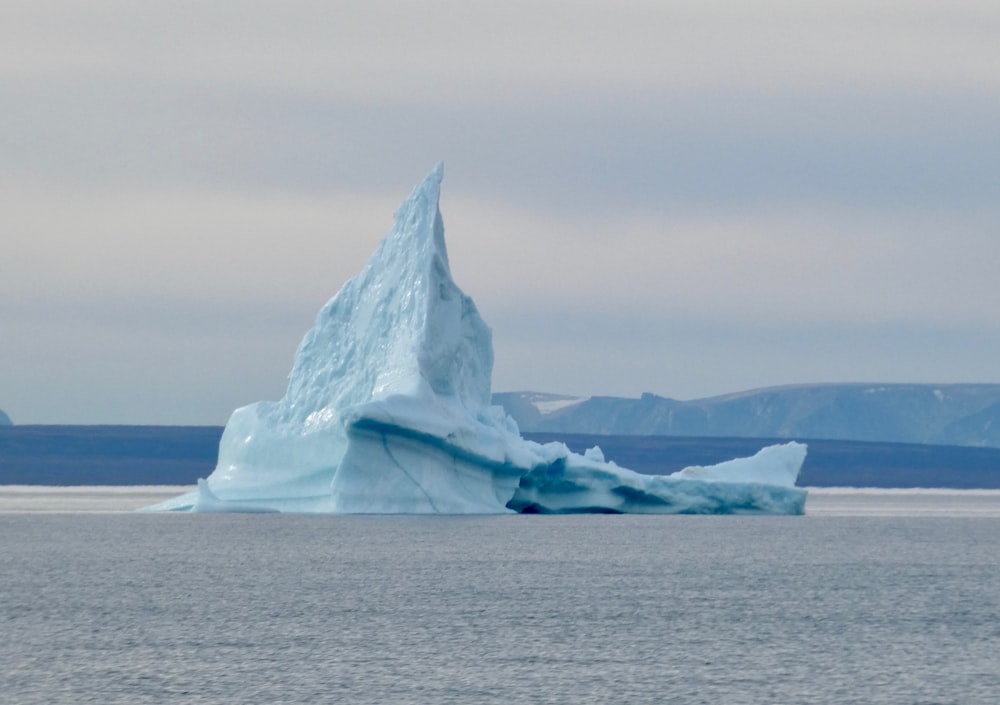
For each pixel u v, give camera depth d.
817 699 196.38
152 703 191.00
